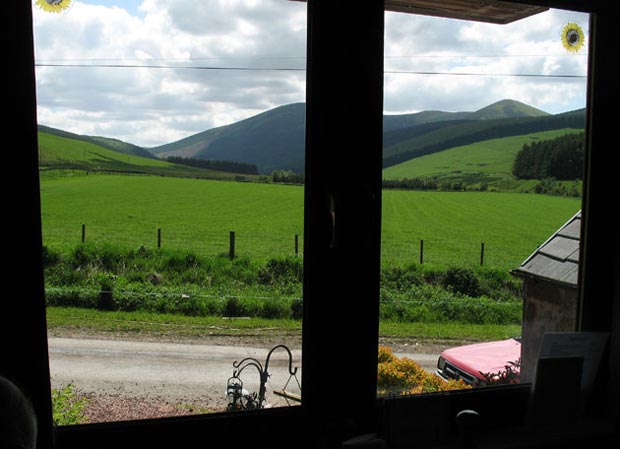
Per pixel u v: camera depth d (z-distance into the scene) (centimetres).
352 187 118
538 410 133
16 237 97
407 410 116
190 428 111
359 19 116
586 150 143
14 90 95
